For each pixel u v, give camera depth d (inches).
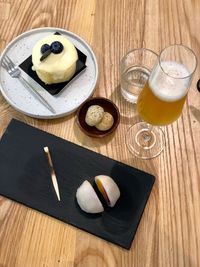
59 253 30.5
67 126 35.0
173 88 27.5
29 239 30.8
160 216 31.9
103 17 39.4
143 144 34.6
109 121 33.6
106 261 30.4
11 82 36.2
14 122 34.6
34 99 35.6
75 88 36.4
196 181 33.3
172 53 30.0
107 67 37.4
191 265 30.6
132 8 39.9
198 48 38.5
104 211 31.5
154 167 33.8
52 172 32.8
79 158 33.5
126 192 32.3
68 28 38.9
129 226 31.1
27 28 38.7
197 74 37.1
